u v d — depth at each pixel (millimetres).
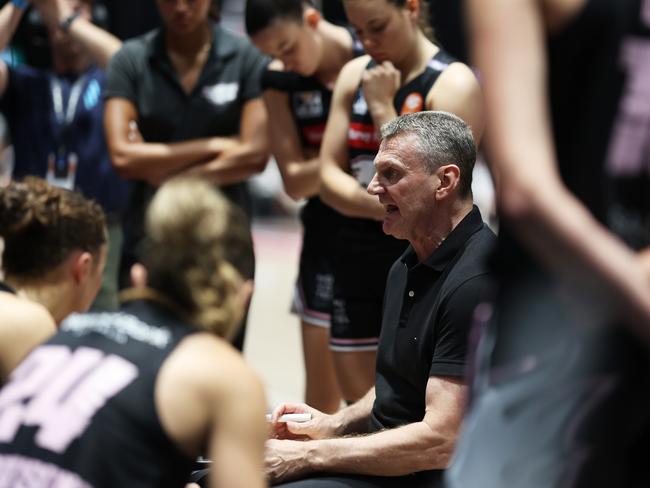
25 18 12023
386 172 6426
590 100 3082
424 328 6219
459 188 6371
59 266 5816
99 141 11359
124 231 10406
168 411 4270
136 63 10383
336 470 6230
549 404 3250
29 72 11391
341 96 8586
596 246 2930
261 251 25703
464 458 3467
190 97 10273
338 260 8781
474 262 6098
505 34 3041
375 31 7945
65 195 5918
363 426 6910
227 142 10250
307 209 9734
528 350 3244
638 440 3201
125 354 4410
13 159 11547
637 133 3082
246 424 4293
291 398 12703
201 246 4480
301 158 9469
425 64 8062
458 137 6402
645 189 3104
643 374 3090
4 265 5867
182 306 4539
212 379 4297
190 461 4363
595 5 3031
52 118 11344
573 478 3256
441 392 6004
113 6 14289
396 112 8117
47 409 4371
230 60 10305
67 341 4609
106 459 4230
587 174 3100
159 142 10383
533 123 2990
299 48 8961
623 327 3031
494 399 3365
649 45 3064
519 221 2990
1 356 5523
